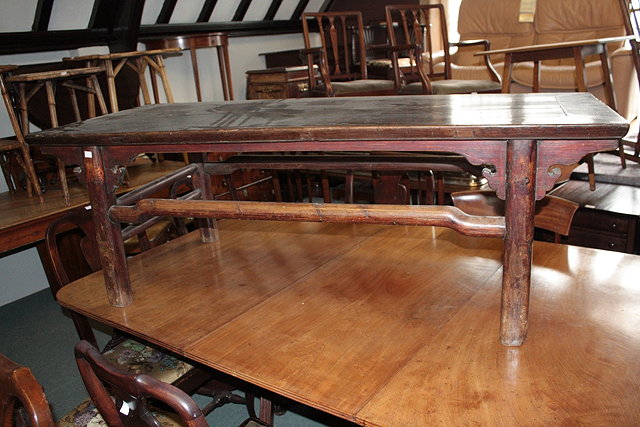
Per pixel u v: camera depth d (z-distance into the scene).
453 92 3.69
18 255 3.21
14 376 0.75
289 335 1.20
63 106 3.13
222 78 4.29
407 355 1.08
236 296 1.44
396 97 1.60
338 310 1.30
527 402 0.91
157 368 1.61
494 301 1.29
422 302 1.31
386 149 1.13
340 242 1.76
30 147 3.04
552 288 1.32
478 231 1.07
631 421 0.85
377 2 5.80
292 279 1.51
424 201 3.49
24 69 3.03
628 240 2.57
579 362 1.02
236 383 1.80
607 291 1.29
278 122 1.27
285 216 1.24
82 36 3.57
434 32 5.81
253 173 3.93
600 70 4.26
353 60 4.91
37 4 3.25
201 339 1.22
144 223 1.57
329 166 1.69
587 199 2.77
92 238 1.85
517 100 1.35
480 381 0.98
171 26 4.36
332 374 1.04
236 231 1.98
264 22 5.23
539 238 2.85
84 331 1.84
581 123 0.97
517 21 5.32
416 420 0.89
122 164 1.40
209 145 1.29
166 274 1.64
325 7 5.98
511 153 1.02
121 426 1.01
